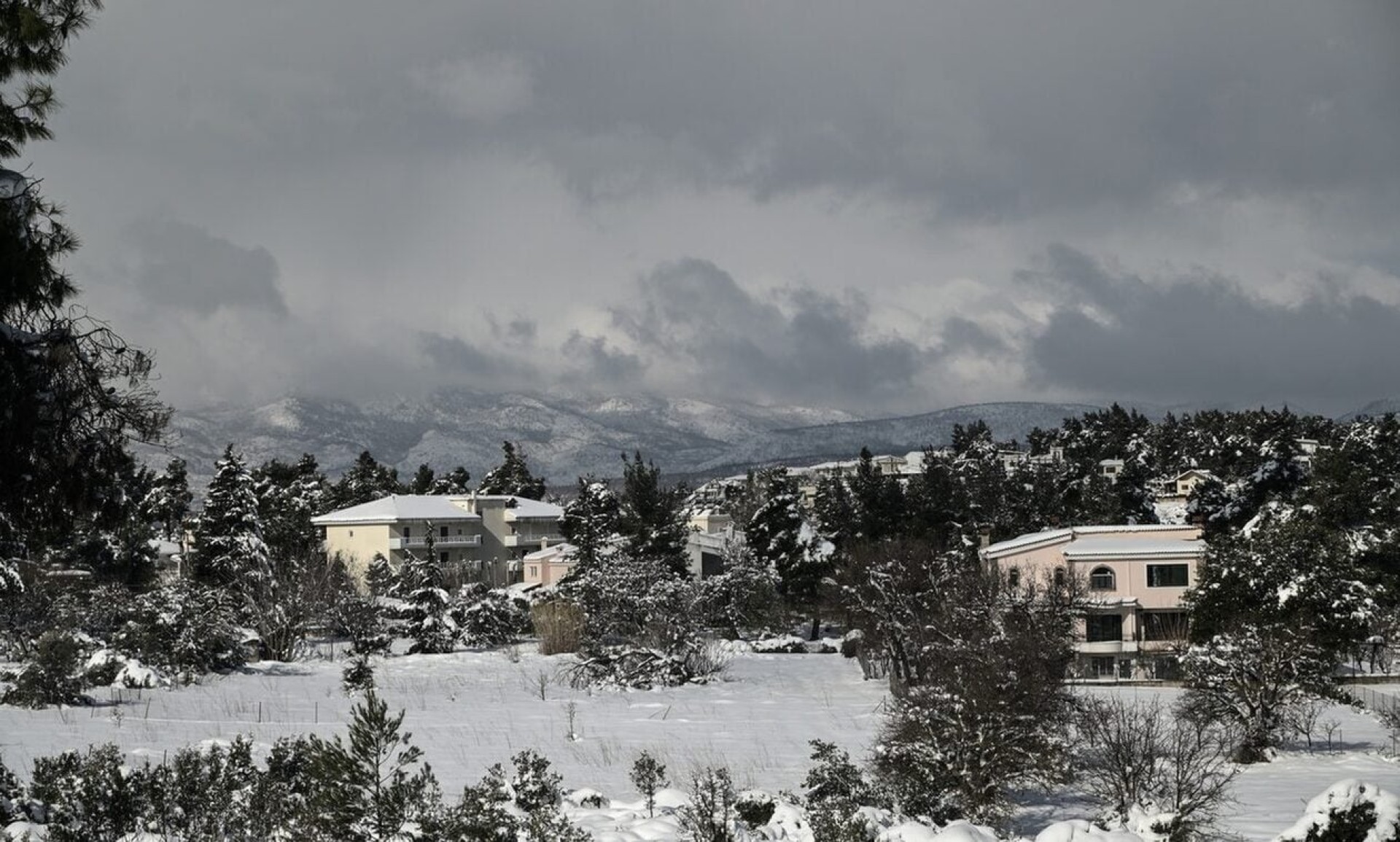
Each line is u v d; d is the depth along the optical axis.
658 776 29.33
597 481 130.75
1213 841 28.55
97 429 19.78
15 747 37.00
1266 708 46.56
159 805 19.22
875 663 74.06
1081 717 35.44
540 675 70.50
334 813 15.01
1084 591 73.25
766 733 48.94
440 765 38.19
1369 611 67.19
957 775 32.72
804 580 102.38
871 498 119.56
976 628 46.78
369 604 89.88
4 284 18.59
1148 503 134.88
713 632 91.44
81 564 89.19
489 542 148.25
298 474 169.12
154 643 62.62
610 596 78.62
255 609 77.25
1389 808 16.92
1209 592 66.44
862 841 23.17
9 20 18.30
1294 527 66.94
